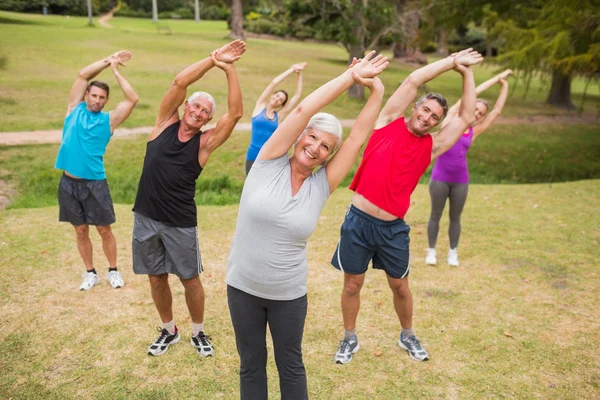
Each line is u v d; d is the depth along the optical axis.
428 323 4.23
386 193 3.35
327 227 6.81
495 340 3.98
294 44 42.31
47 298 4.39
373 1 21.73
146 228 3.31
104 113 4.30
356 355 3.75
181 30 43.53
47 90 17.12
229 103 3.16
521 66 12.58
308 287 4.88
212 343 3.82
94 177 4.33
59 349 3.66
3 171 10.46
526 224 7.04
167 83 20.77
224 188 10.85
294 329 2.64
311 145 2.44
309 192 2.55
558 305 4.59
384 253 3.47
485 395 3.32
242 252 2.55
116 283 4.64
